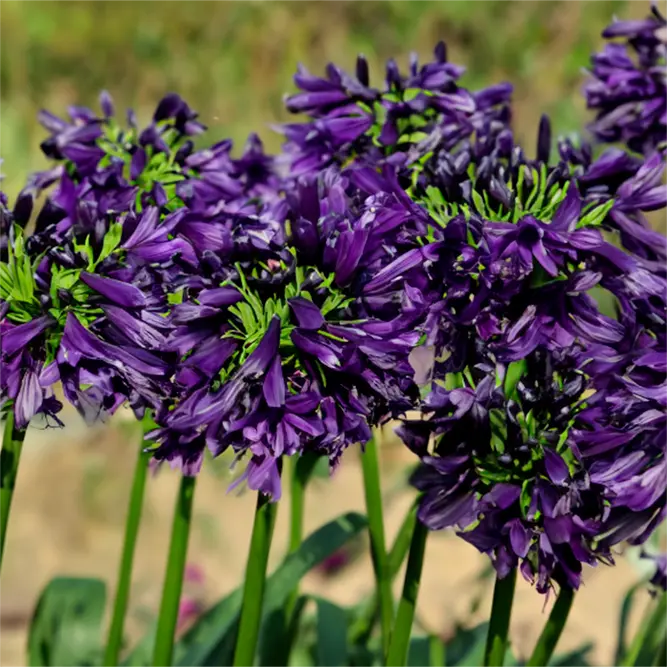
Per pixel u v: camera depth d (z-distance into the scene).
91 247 2.38
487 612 3.54
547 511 2.34
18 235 2.39
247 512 4.37
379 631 2.94
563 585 2.37
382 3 8.13
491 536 2.36
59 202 2.48
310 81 2.54
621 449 2.34
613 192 2.44
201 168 2.56
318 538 2.62
